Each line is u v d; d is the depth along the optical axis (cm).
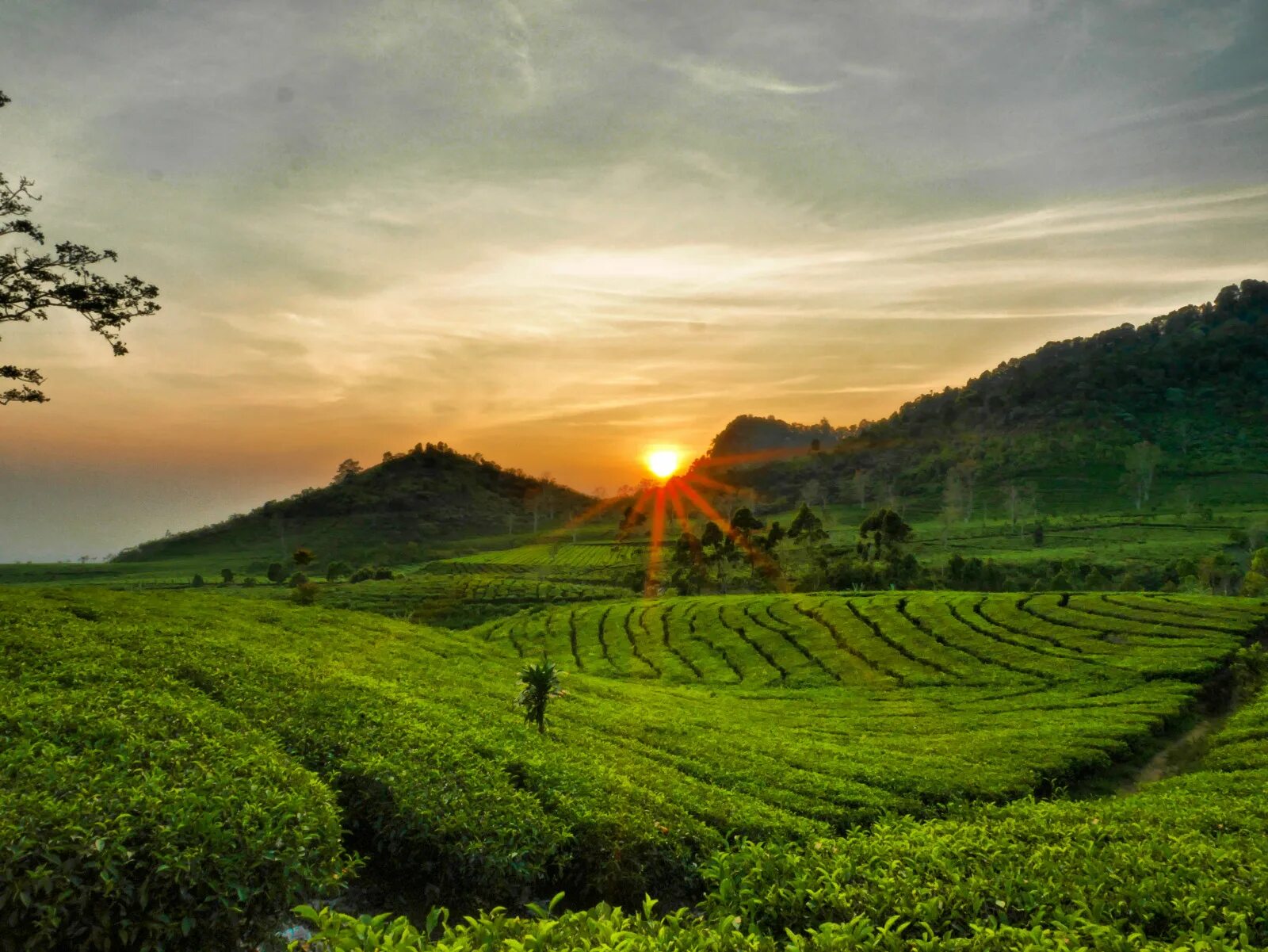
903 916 977
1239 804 2178
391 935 752
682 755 2912
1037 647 6300
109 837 1021
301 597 12325
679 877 1702
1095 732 3891
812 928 942
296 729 1998
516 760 2050
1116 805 1958
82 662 2255
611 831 1709
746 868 1156
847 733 4084
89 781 1188
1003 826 1531
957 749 3556
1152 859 1210
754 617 8806
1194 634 6119
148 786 1194
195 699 2089
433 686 3212
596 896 1628
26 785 1163
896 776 2886
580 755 2395
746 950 784
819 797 2531
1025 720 4375
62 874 955
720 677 6694
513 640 9400
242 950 1088
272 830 1150
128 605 3750
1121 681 5197
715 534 15012
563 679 4834
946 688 5659
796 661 6906
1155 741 4012
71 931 947
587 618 10025
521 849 1546
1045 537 18300
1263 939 959
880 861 1192
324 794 1386
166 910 1012
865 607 8431
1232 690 5031
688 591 13775
